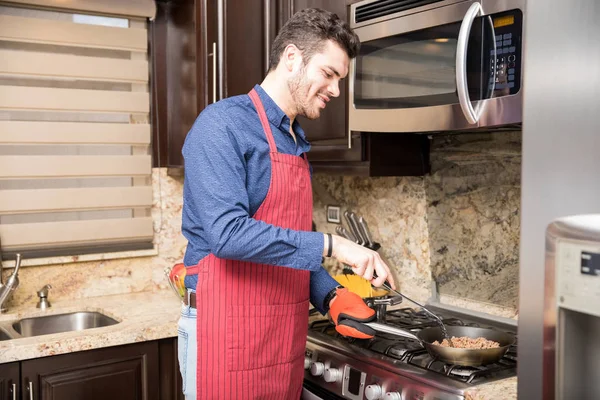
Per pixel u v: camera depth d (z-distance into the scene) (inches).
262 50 89.5
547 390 38.8
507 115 59.9
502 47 60.3
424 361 66.1
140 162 107.8
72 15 102.3
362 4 75.9
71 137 101.5
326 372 72.4
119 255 107.4
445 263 88.7
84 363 81.7
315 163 90.7
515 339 69.4
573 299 36.7
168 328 86.9
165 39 110.3
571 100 37.8
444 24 65.9
